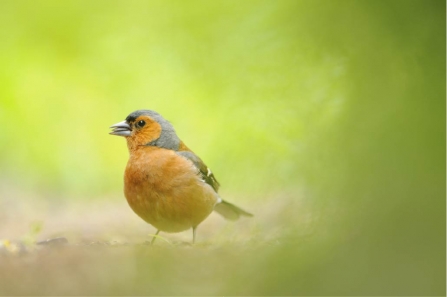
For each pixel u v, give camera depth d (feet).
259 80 52.08
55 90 75.10
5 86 73.20
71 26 71.97
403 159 22.43
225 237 39.88
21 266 24.00
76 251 27.27
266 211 45.19
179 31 65.92
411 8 27.61
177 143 36.88
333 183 27.86
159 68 68.64
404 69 26.68
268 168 49.39
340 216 21.34
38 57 73.51
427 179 20.99
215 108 62.18
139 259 23.80
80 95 75.31
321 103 41.86
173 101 67.67
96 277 21.99
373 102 27.78
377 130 24.53
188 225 36.04
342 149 27.78
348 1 36.63
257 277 20.16
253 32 54.95
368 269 18.66
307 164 40.88
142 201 35.14
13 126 73.97
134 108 73.10
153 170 34.60
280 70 50.06
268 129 49.34
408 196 20.45
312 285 18.94
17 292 20.48
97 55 72.64
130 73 71.10
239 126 52.95
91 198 70.90
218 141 57.36
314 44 45.21
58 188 73.56
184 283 20.92
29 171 73.51
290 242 22.09
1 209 62.18
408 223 19.47
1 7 71.51
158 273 21.93
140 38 68.90
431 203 19.92
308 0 46.80
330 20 41.63
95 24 71.77
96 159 77.10
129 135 36.17
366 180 22.88
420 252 18.58
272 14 52.34
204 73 62.69
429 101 24.13
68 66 73.72
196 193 35.12
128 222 55.36
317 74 44.32
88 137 76.84
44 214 60.64
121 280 21.57
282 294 19.20
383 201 20.79
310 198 35.70
